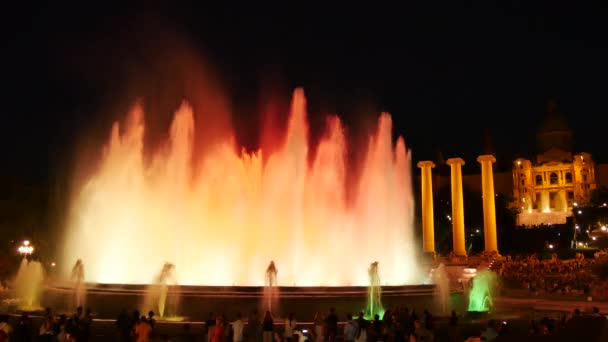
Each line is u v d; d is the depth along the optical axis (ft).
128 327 75.92
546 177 530.27
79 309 77.92
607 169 510.17
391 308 98.63
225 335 71.46
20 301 123.75
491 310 134.92
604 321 27.30
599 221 382.83
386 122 229.66
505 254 379.76
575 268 243.40
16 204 226.17
